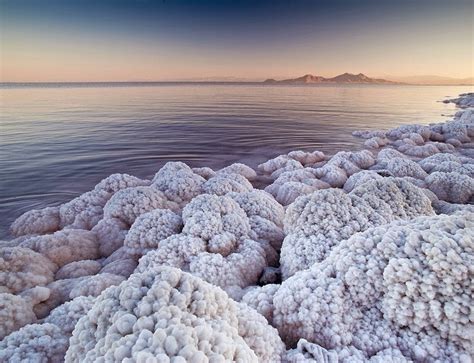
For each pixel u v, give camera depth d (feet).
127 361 4.78
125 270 13.37
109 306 6.37
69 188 33.60
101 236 16.88
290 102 155.84
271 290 9.57
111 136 62.75
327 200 12.72
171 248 13.08
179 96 200.54
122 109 114.93
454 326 6.69
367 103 147.13
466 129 56.29
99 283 11.23
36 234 19.71
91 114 98.07
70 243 15.60
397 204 13.96
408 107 124.57
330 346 7.59
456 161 33.96
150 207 18.52
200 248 13.17
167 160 45.47
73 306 9.29
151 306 6.00
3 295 9.69
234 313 7.09
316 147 53.36
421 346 6.93
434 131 58.03
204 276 11.82
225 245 13.50
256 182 33.81
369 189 14.65
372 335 7.48
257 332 7.13
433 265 7.00
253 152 50.44
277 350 7.19
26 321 9.49
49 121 81.35
